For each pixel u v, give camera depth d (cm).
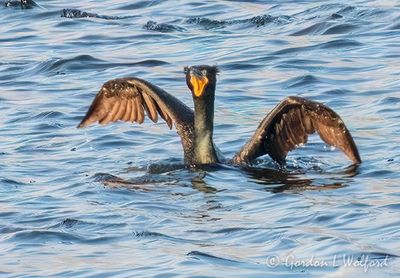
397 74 2128
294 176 1567
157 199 1476
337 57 2288
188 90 2148
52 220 1395
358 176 1549
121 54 2431
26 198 1496
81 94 2133
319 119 1595
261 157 1658
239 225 1345
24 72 2330
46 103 2072
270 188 1512
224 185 1536
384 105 1941
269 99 2041
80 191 1518
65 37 2609
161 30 2606
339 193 1467
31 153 1747
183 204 1451
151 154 1717
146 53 2425
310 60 2277
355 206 1392
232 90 2103
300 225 1335
